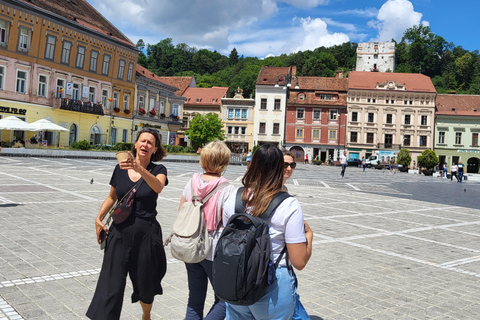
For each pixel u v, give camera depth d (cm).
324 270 576
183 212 293
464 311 444
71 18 4009
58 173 1806
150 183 318
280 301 238
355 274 564
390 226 968
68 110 3944
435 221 1095
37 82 3712
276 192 249
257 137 6631
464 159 6488
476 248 780
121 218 316
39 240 639
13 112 3519
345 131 6512
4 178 1451
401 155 5459
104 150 3738
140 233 322
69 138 4072
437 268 620
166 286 475
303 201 1344
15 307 384
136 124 4894
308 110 6556
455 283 549
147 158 343
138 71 5131
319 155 6562
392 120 6512
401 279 553
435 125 6525
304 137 6569
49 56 3794
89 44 4178
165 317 391
